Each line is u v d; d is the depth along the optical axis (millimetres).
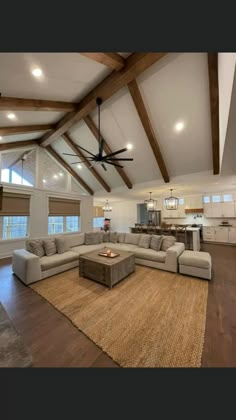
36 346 1611
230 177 4641
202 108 3484
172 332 1777
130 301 2420
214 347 1565
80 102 3869
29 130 4406
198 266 3229
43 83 2828
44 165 6387
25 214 5547
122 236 5156
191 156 4586
